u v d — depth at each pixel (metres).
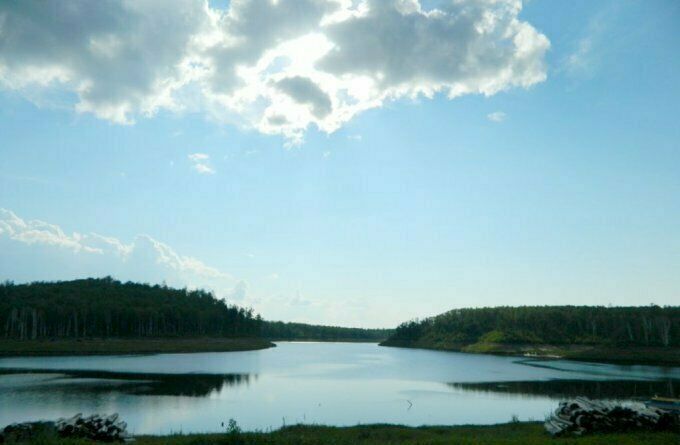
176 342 164.12
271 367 102.69
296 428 32.31
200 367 95.62
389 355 172.50
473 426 34.50
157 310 180.75
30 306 164.25
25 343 135.12
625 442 21.36
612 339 171.50
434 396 60.81
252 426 39.62
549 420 28.11
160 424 40.00
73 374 76.44
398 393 63.56
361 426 34.50
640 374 94.62
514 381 79.94
